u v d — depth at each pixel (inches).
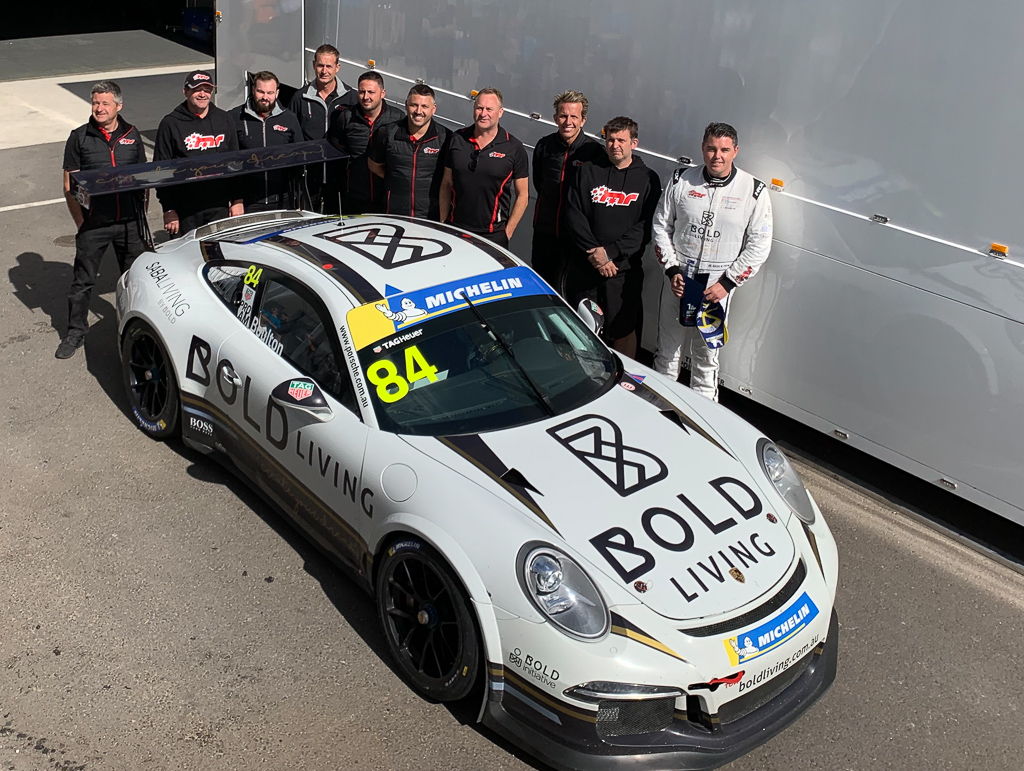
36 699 139.6
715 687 126.0
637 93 230.1
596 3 233.0
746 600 132.6
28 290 283.4
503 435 152.9
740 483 152.7
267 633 155.7
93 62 597.6
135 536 177.3
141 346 206.1
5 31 666.2
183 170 224.8
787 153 203.9
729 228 208.8
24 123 461.7
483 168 241.6
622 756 124.8
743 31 205.2
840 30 189.5
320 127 283.7
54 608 157.9
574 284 235.3
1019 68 167.3
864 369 201.8
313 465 161.5
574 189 226.4
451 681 137.4
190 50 650.2
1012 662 164.4
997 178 173.6
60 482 192.1
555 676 124.3
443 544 134.9
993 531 202.7
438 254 182.9
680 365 235.0
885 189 189.6
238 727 137.3
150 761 130.6
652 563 133.7
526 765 134.0
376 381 158.1
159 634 153.9
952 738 146.3
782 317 214.2
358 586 162.7
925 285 187.5
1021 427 179.9
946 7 174.2
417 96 247.6
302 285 174.7
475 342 167.2
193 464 201.5
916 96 181.3
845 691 154.4
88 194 209.5
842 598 177.8
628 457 152.2
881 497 212.1
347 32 314.2
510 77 260.2
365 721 139.9
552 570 128.7
